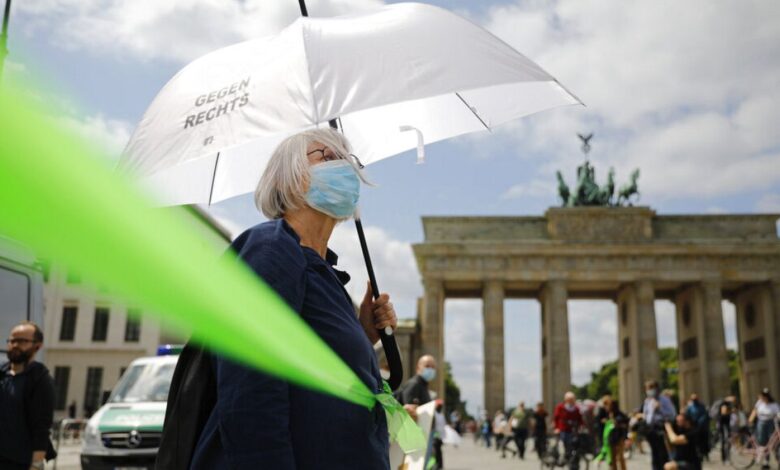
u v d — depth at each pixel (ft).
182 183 15.51
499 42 14.24
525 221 313.53
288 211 11.76
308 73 12.39
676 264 302.04
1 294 33.04
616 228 305.94
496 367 296.51
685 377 326.85
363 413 10.05
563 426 99.60
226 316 7.97
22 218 4.50
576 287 325.01
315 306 10.27
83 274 5.29
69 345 209.46
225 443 8.87
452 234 313.32
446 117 17.01
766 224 303.89
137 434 58.75
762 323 306.55
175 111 13.76
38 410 26.89
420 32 13.34
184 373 10.31
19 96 4.22
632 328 305.94
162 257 6.34
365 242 14.30
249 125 12.40
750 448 111.86
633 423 77.61
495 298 303.48
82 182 4.91
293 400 9.52
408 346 338.34
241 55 14.06
